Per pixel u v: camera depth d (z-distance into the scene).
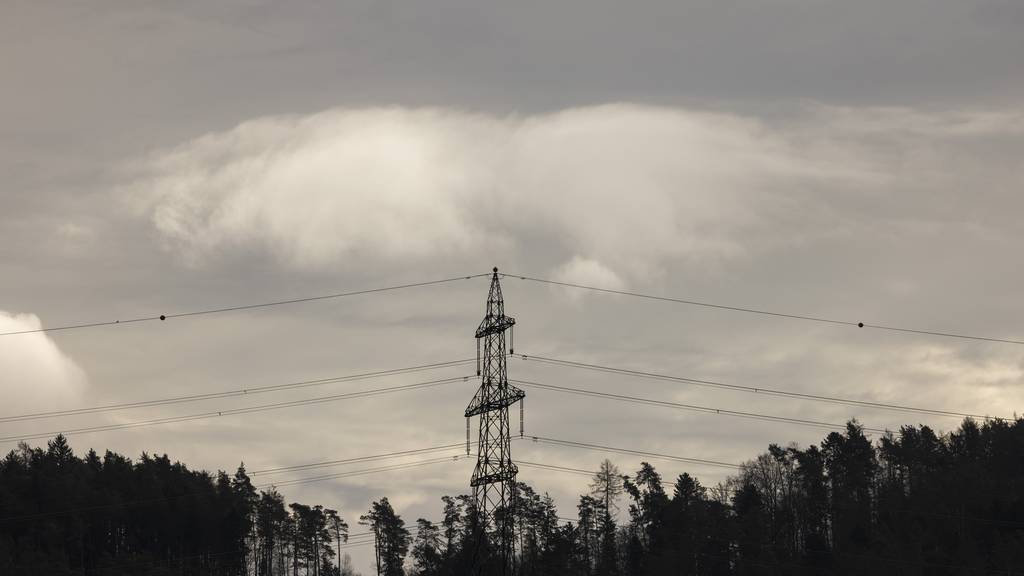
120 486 149.50
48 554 134.62
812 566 136.12
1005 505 138.25
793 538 148.88
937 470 154.12
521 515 143.75
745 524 145.25
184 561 144.25
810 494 153.75
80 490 143.38
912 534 138.12
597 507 149.25
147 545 145.62
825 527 148.75
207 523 148.50
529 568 138.12
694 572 138.75
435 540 146.50
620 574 140.75
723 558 139.75
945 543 136.50
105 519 144.12
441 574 138.00
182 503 148.25
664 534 143.88
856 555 135.88
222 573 146.25
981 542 134.62
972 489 144.38
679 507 149.25
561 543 140.50
